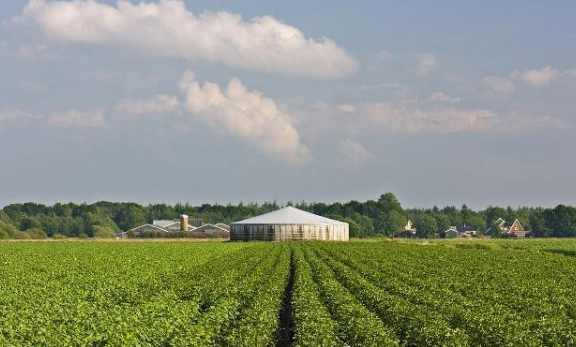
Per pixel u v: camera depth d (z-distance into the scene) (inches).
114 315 1338.6
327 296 1854.1
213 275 2481.5
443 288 2121.1
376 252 4060.0
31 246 4736.7
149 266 2920.8
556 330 1391.5
